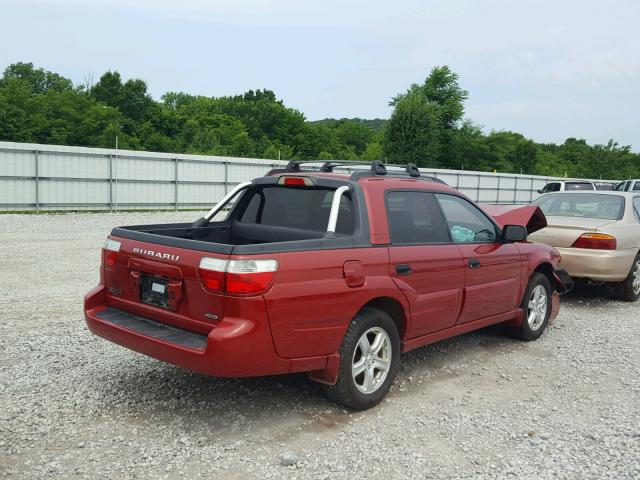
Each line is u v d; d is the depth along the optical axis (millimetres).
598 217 8719
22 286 8172
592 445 3863
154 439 3729
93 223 17719
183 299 3881
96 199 22578
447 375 5172
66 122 55062
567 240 8195
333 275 3961
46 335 5797
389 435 3914
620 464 3604
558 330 6871
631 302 8633
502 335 6527
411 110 53219
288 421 4070
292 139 94750
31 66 96125
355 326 4121
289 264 3748
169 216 21844
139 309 4211
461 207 5398
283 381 4820
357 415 4227
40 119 53406
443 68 68062
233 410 4215
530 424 4176
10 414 4004
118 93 72938
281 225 4906
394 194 4676
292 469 3416
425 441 3848
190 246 3854
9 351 5293
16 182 20375
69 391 4441
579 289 9555
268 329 3648
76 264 10180
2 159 19969
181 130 73750
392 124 53656
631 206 8797
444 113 67062
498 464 3568
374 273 4242
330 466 3465
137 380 4703
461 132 68125
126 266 4297
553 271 6562
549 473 3475
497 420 4223
